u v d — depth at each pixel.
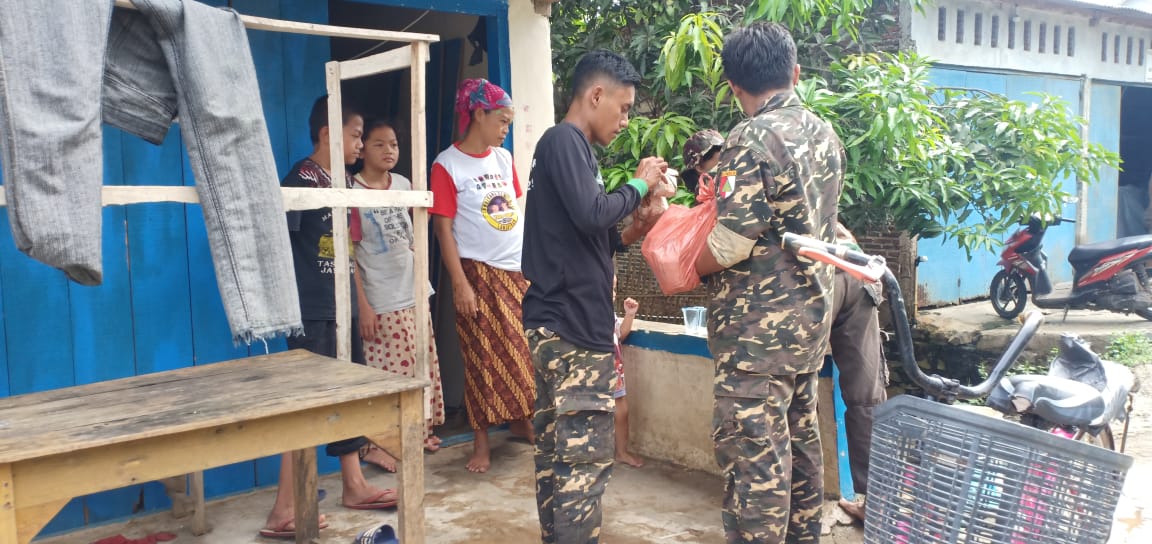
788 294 2.61
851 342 3.37
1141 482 4.11
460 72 5.08
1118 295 7.19
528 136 4.52
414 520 2.61
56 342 3.37
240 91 2.48
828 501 3.57
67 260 2.18
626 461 4.23
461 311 4.00
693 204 5.03
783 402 2.69
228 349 3.77
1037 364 6.90
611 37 6.16
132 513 3.60
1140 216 11.21
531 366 4.09
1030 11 8.90
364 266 3.91
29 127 2.12
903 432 2.08
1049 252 9.56
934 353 7.42
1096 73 9.83
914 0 6.64
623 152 5.44
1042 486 1.90
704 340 4.00
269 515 3.54
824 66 5.96
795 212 2.57
